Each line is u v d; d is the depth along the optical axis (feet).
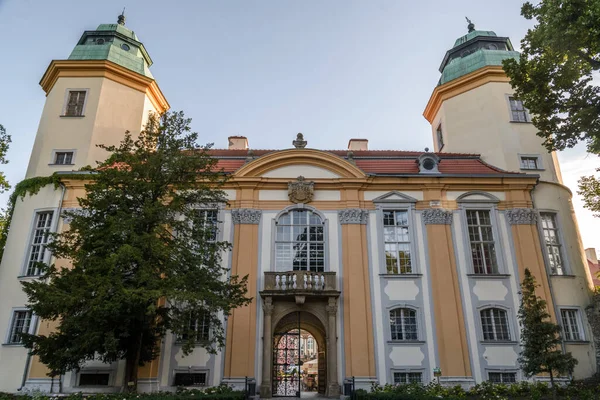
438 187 82.02
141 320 56.24
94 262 53.98
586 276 80.84
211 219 80.23
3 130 85.35
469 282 76.74
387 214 81.46
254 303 73.72
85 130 85.40
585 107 57.41
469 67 97.45
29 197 80.59
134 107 91.20
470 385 69.87
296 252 78.64
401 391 60.39
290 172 82.58
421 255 78.38
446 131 97.35
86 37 96.12
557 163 90.63
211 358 71.00
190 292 54.80
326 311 73.00
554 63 58.54
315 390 91.71
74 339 53.62
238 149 100.48
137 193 61.31
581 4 53.11
